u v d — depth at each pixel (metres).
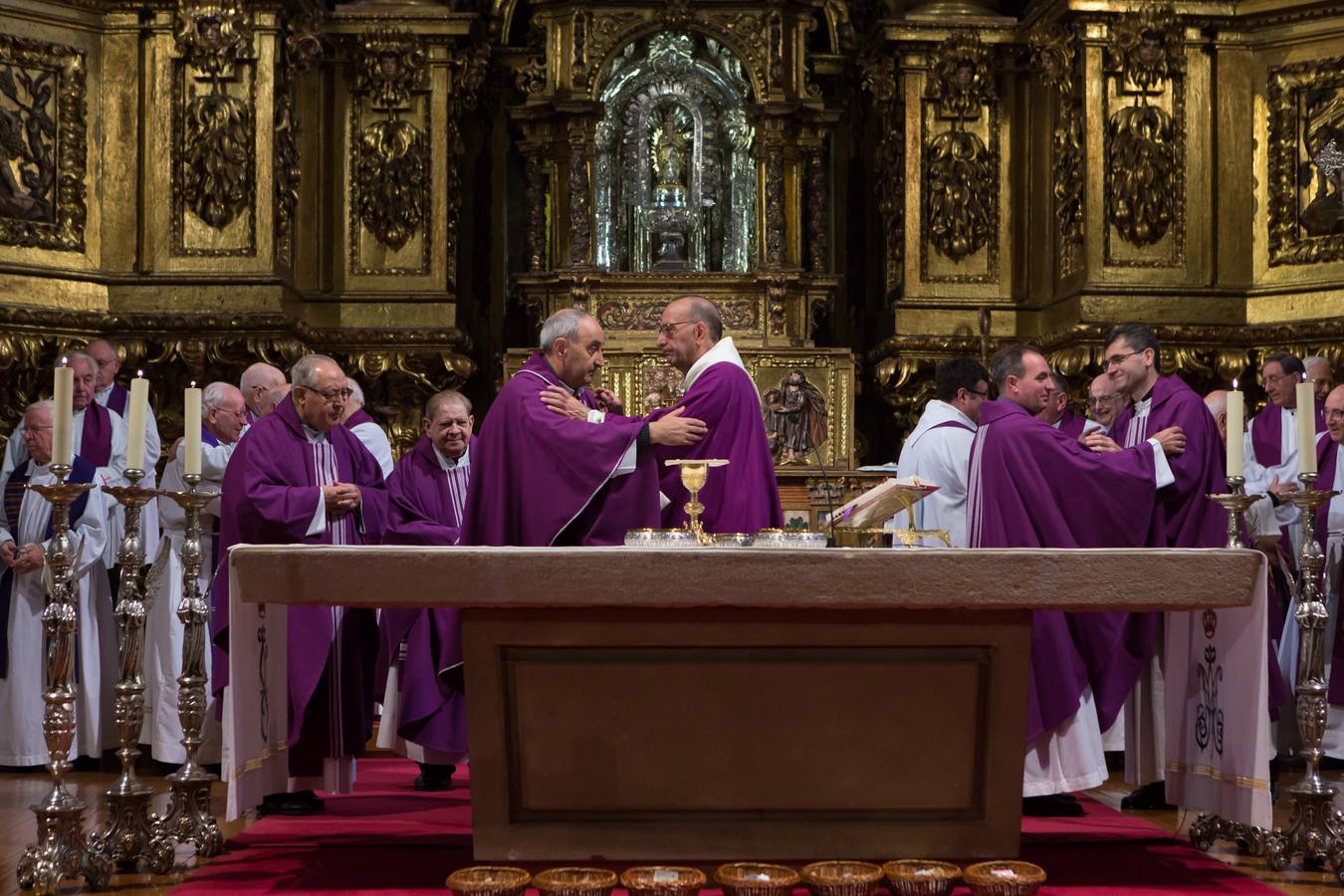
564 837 5.01
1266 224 12.46
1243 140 12.54
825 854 5.03
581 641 4.88
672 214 13.42
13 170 11.89
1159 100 12.49
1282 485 7.83
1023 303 13.22
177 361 12.12
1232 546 5.39
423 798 7.34
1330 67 12.18
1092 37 12.39
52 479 8.67
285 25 12.43
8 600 8.57
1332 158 11.25
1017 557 4.70
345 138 13.09
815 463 12.26
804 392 12.31
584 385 6.32
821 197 13.50
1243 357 12.20
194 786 5.68
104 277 12.23
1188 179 12.45
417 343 12.70
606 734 4.97
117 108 12.40
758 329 12.91
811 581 4.66
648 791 5.00
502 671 4.93
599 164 13.41
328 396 6.85
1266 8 12.31
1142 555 4.71
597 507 5.76
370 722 7.29
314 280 13.01
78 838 5.16
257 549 4.66
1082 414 12.38
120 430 9.55
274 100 12.34
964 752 5.02
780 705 4.96
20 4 11.95
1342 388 8.25
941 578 4.68
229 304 12.16
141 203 12.38
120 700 5.47
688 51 13.48
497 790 4.98
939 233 13.21
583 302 12.89
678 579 4.65
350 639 6.70
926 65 13.22
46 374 11.96
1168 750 5.92
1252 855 5.66
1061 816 6.64
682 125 13.57
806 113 13.38
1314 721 5.47
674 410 6.34
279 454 6.79
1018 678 4.97
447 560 4.66
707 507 6.27
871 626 4.89
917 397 13.05
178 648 8.41
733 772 5.00
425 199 13.05
